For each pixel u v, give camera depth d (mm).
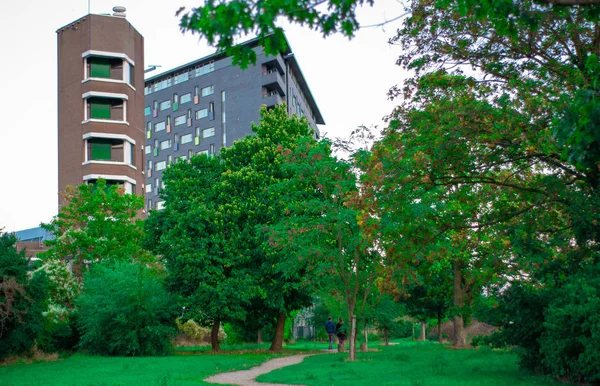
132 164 62000
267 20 6008
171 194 34125
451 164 15375
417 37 17359
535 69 16609
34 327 25141
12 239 25719
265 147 33531
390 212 15305
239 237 32281
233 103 88375
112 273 30688
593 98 8859
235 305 32406
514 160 15773
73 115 60844
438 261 29188
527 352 15844
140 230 44812
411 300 45906
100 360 25984
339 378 16469
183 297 33000
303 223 25688
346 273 26859
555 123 13219
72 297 35719
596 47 15719
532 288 15766
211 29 5992
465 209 17828
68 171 60250
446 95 16438
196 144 93562
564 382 13930
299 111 93188
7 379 17281
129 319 30109
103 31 61156
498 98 15391
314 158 24859
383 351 33406
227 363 23516
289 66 89000
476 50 16906
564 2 6332
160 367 21188
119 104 61500
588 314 13062
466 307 29141
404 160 14992
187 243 31781
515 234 17594
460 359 23266
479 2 7816
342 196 24109
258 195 32781
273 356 30188
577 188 16531
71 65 61594
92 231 43406
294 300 34969
